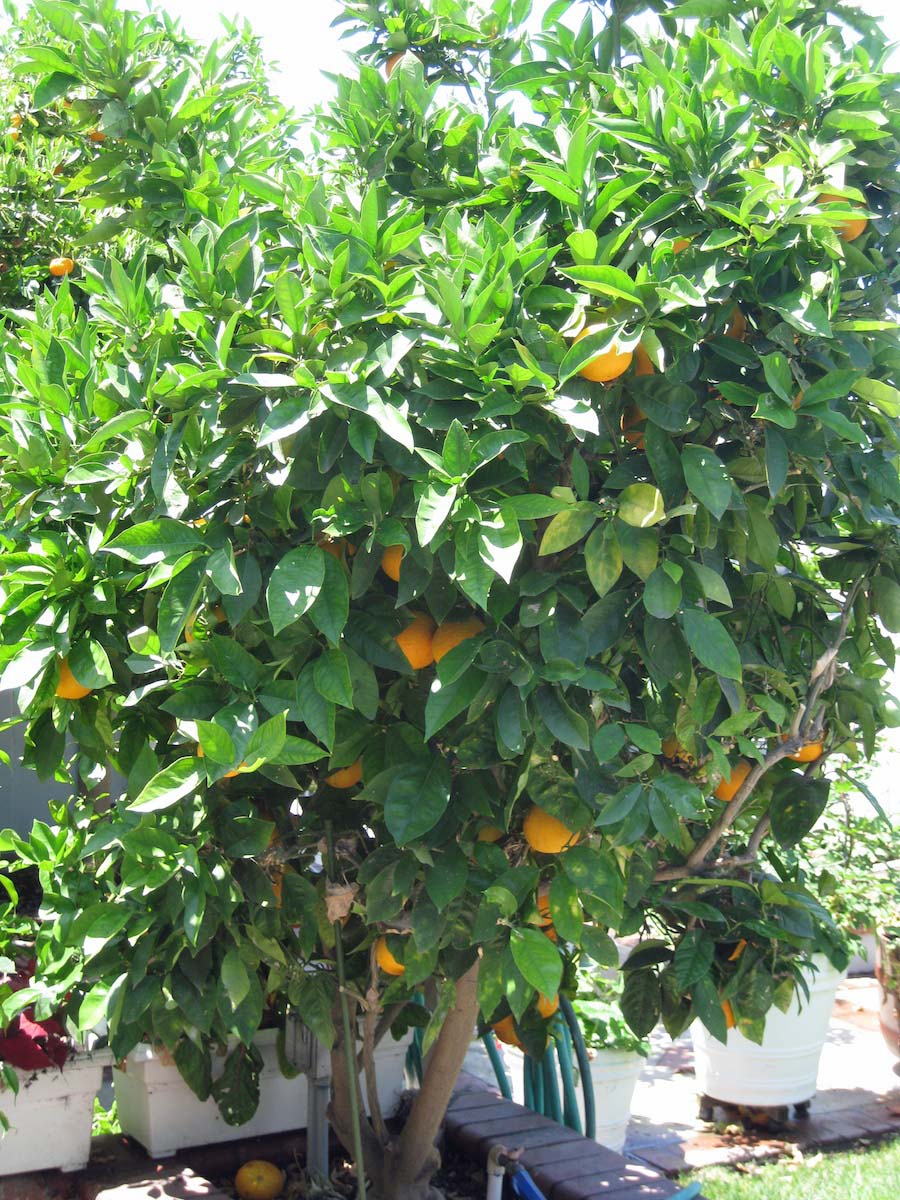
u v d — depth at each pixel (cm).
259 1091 228
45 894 206
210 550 159
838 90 174
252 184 188
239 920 185
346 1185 226
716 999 183
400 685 180
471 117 201
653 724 179
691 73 182
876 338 176
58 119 342
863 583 191
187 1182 218
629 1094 308
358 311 164
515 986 166
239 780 187
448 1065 210
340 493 160
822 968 343
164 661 163
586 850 167
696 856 189
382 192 196
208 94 226
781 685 181
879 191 188
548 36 208
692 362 166
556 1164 222
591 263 165
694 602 167
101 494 175
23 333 204
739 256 170
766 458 163
